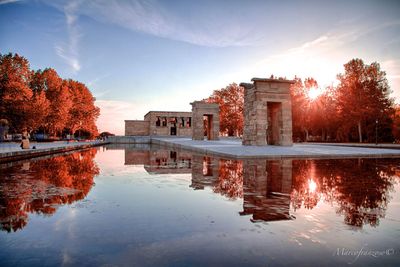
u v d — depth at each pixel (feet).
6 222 15.42
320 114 176.24
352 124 158.30
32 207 18.53
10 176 33.40
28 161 53.93
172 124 231.30
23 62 120.78
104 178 31.83
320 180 28.55
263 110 82.38
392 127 159.63
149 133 223.30
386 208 17.98
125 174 35.14
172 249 11.71
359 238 12.87
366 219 15.71
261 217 16.10
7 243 12.44
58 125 158.51
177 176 32.94
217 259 10.73
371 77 160.35
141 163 49.26
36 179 31.04
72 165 46.34
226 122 201.77
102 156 67.10
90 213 17.11
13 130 135.03
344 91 161.58
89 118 205.16
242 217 16.11
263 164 43.21
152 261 10.61
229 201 20.04
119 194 22.70
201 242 12.42
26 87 118.73
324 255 11.08
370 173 33.53
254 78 80.28
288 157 53.62
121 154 73.87
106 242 12.50
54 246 12.12
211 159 54.19
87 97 209.56
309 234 13.35
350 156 57.00
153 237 13.05
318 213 16.85
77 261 10.64
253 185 26.21
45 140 151.02
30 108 117.80
